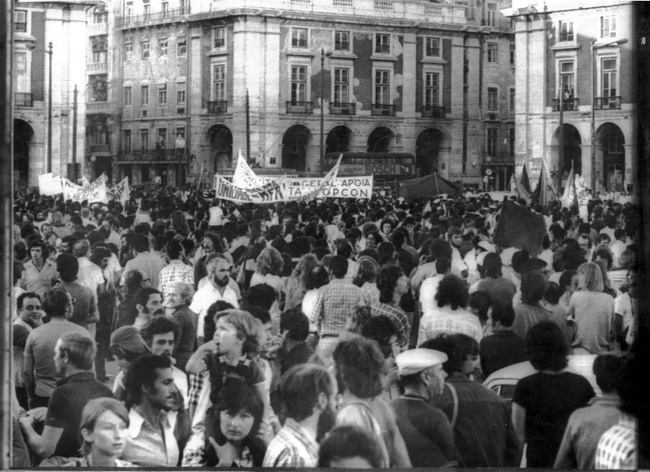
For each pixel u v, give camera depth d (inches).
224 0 1552.7
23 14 1662.2
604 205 880.3
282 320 435.8
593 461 355.3
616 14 1186.6
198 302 512.7
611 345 455.2
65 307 422.9
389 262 618.5
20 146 1685.5
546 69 1243.2
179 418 378.9
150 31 1658.5
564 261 584.1
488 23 1523.1
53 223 825.5
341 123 1558.8
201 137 1617.9
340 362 368.2
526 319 443.5
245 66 1547.7
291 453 361.1
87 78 1691.7
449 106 1542.8
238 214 987.9
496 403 365.1
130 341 405.1
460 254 654.5
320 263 520.7
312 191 1053.8
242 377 379.6
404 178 1513.3
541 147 1274.6
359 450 358.3
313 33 1557.6
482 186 1509.6
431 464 360.5
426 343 376.8
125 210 979.9
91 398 376.2
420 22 1537.9
